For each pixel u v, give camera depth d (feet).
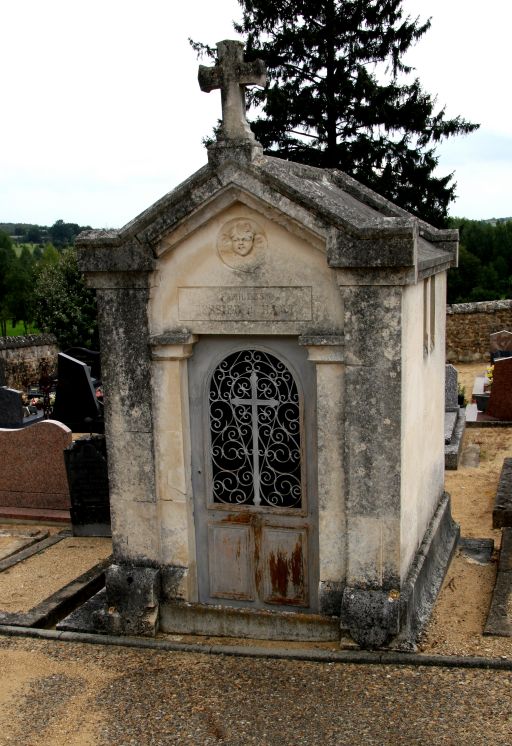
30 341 72.69
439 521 24.90
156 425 21.01
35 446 33.94
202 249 19.95
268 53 72.33
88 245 20.31
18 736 17.19
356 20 72.08
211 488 21.39
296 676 18.88
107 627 21.63
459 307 76.69
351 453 19.22
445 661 18.85
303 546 20.79
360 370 18.86
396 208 25.44
